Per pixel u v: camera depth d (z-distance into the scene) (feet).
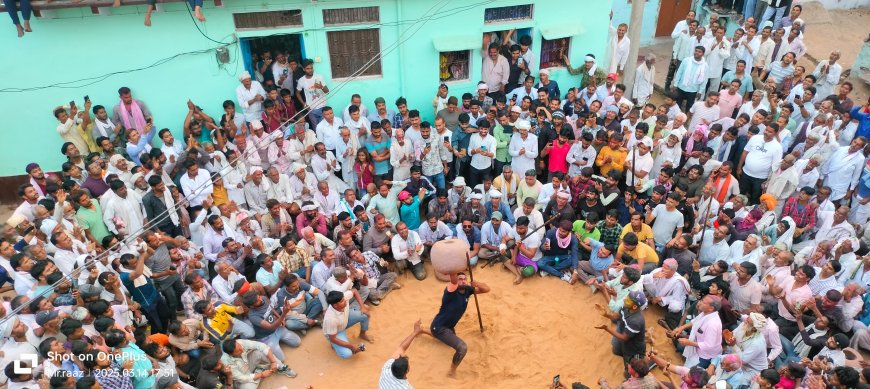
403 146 32.89
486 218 31.42
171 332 23.06
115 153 31.96
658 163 33.24
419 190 31.78
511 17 36.78
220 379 22.52
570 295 28.37
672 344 25.55
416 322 24.98
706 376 20.08
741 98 36.91
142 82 33.58
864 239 29.32
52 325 21.53
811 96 35.53
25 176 34.83
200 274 27.09
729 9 52.31
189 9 32.07
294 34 35.73
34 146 34.04
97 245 27.99
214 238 27.94
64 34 31.37
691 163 33.01
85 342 20.36
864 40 48.16
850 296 24.03
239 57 34.19
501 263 30.71
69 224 27.32
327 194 31.22
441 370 24.66
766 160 31.89
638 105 41.81
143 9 31.63
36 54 31.60
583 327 26.45
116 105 33.53
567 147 33.19
